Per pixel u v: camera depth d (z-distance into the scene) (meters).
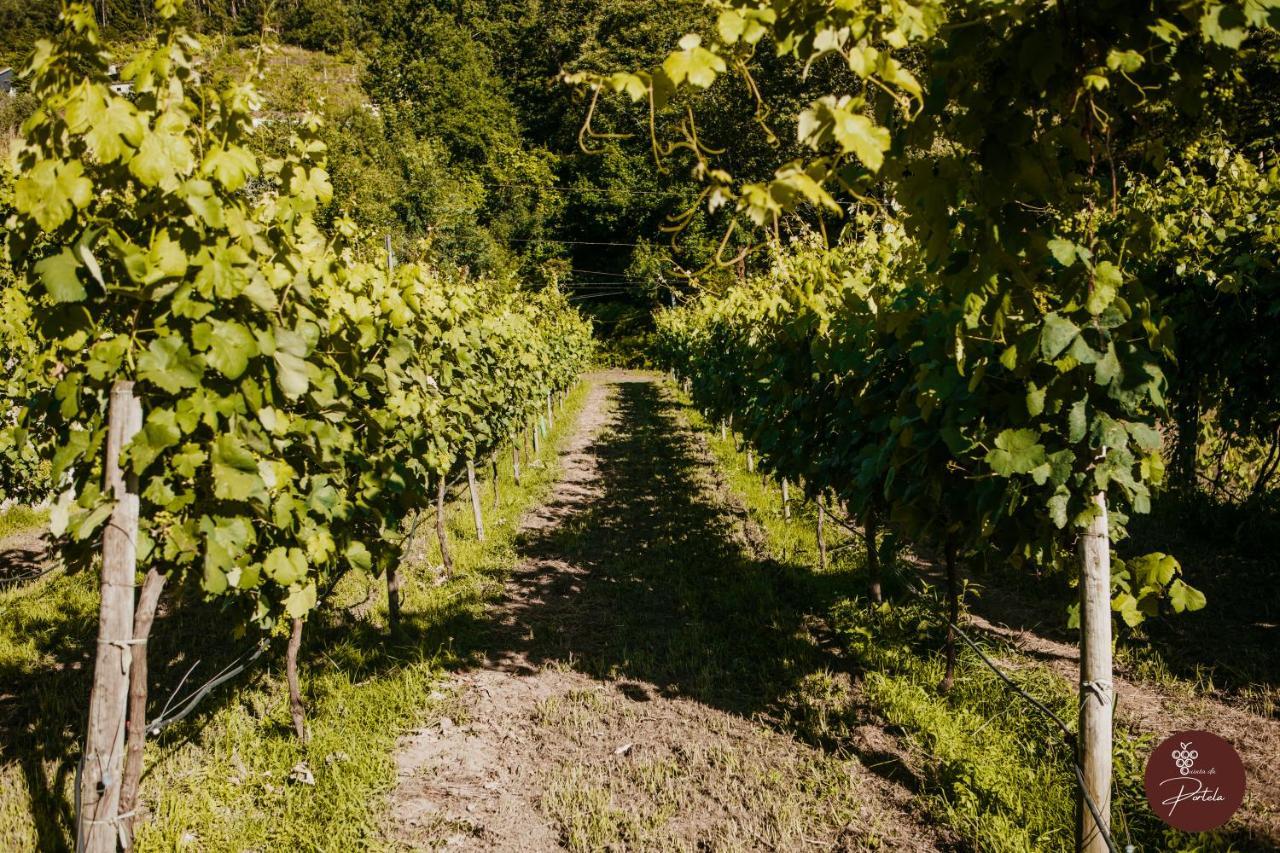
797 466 5.28
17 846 2.89
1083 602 2.40
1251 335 5.32
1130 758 3.18
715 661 4.61
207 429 2.48
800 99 23.19
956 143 2.14
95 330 2.26
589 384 28.97
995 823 2.90
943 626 4.64
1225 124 4.67
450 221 33.03
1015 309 2.31
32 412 2.52
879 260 5.70
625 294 47.78
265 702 4.06
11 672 4.45
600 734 3.87
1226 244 5.55
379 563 4.06
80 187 2.01
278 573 2.95
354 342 3.84
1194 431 6.39
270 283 2.73
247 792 3.29
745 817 3.16
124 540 2.19
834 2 1.65
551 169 51.66
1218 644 4.43
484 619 5.38
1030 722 3.62
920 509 3.46
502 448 10.48
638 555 6.82
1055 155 2.07
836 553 6.32
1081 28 1.92
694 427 15.39
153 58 2.12
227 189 2.32
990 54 1.97
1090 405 2.29
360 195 25.30
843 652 4.65
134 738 2.31
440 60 50.00
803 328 4.96
